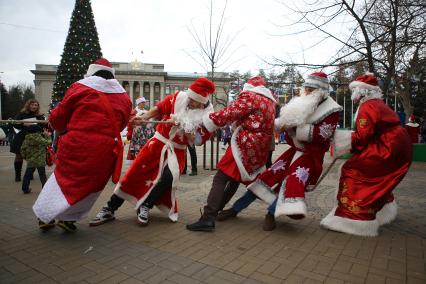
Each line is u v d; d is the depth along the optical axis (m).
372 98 3.88
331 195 5.82
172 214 4.20
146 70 65.12
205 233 3.78
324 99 3.82
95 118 3.38
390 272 2.85
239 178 3.90
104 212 4.11
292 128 3.86
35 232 3.75
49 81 61.12
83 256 3.10
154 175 4.03
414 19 5.79
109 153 3.42
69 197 3.29
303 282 2.65
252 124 3.85
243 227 4.03
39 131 5.86
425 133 17.50
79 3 19.42
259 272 2.81
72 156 3.32
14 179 7.41
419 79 9.83
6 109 54.31
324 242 3.54
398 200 5.56
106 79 3.60
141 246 3.36
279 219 4.39
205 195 5.78
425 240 3.63
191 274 2.76
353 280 2.70
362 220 3.69
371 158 3.69
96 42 19.91
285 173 3.94
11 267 2.86
